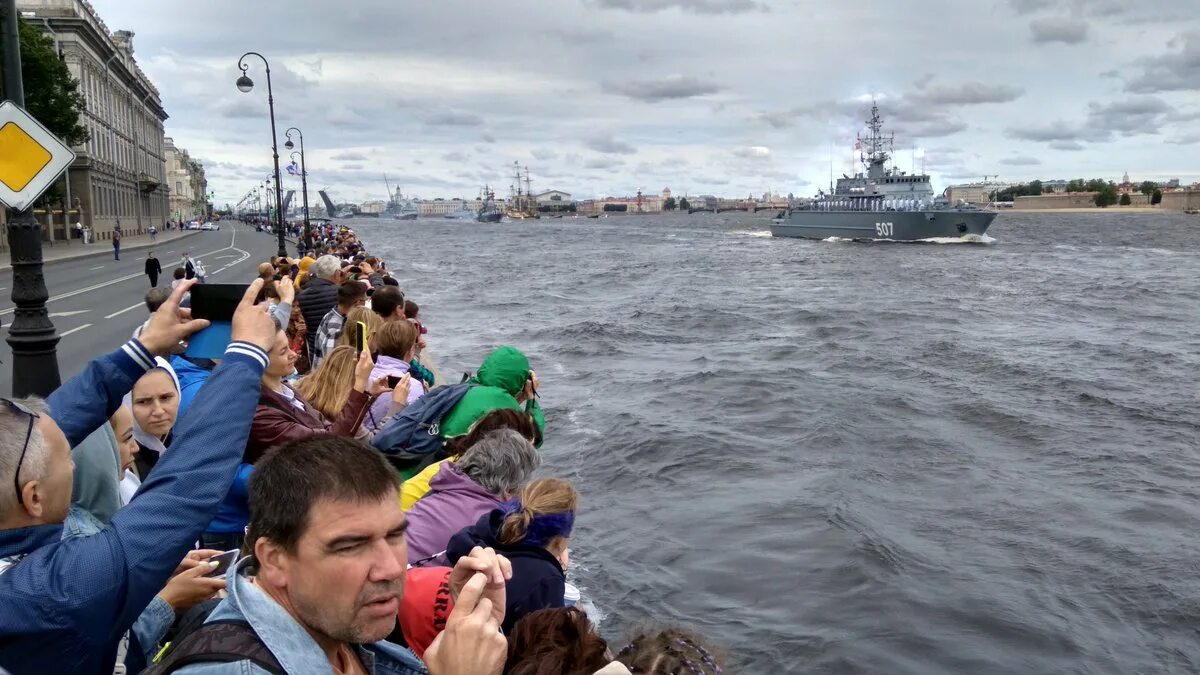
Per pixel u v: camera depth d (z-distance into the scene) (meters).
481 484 4.64
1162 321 40.31
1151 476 15.52
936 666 8.63
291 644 2.09
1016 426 18.97
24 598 2.25
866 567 10.61
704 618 9.34
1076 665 8.85
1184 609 10.16
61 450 2.63
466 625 2.26
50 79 55.03
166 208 149.00
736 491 13.84
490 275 65.44
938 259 82.88
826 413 19.48
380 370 7.14
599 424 18.06
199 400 2.63
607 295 50.38
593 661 2.58
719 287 56.41
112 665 2.44
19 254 8.12
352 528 2.12
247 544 2.33
